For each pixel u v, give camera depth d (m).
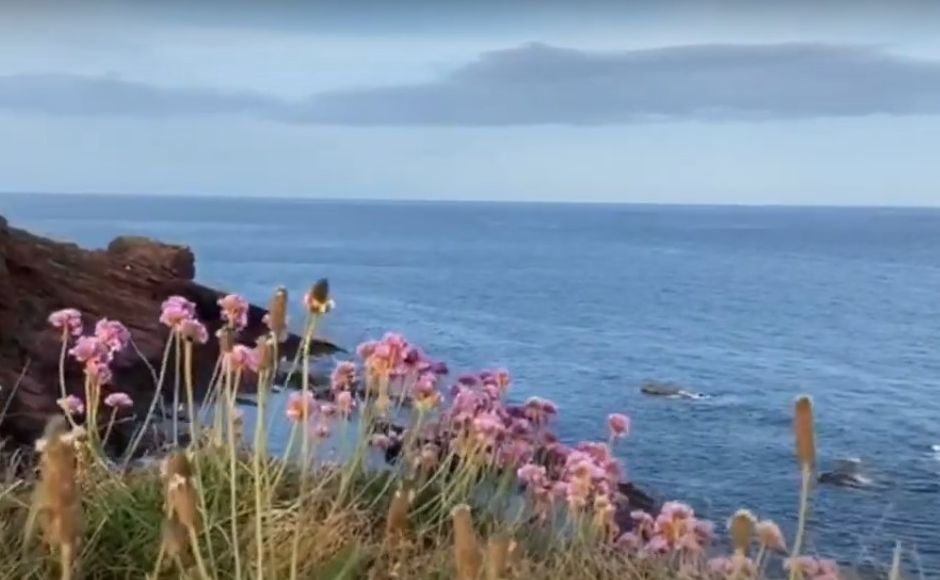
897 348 49.50
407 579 4.44
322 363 10.11
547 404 6.07
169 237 175.12
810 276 109.31
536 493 5.38
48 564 4.13
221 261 110.25
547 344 46.41
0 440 6.59
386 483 5.43
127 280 22.25
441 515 5.23
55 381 13.96
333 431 5.70
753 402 31.47
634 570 4.84
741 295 82.56
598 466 5.29
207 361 14.31
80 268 21.30
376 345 5.45
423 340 45.41
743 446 22.56
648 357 43.44
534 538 5.27
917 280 102.94
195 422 5.61
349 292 73.38
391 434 5.80
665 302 74.50
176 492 3.22
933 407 32.03
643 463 20.03
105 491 4.83
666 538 5.09
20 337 15.99
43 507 2.59
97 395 5.45
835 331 57.12
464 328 51.44
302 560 4.48
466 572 2.57
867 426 28.30
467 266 118.69
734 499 16.69
